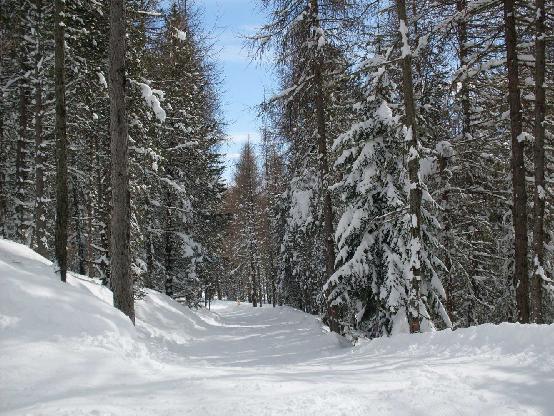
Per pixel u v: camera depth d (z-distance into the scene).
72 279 13.07
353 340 13.27
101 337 6.76
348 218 13.36
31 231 20.89
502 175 16.17
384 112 12.68
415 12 13.02
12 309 6.48
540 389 5.08
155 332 14.14
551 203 13.96
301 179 18.27
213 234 29.61
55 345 5.98
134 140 16.36
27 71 18.05
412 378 5.55
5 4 13.87
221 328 21.19
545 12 11.56
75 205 21.98
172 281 25.94
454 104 15.10
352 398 4.69
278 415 4.09
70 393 4.66
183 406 4.23
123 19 10.05
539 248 11.34
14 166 24.73
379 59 12.50
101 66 14.30
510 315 17.67
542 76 11.44
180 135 23.39
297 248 26.81
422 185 11.14
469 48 13.77
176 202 24.61
